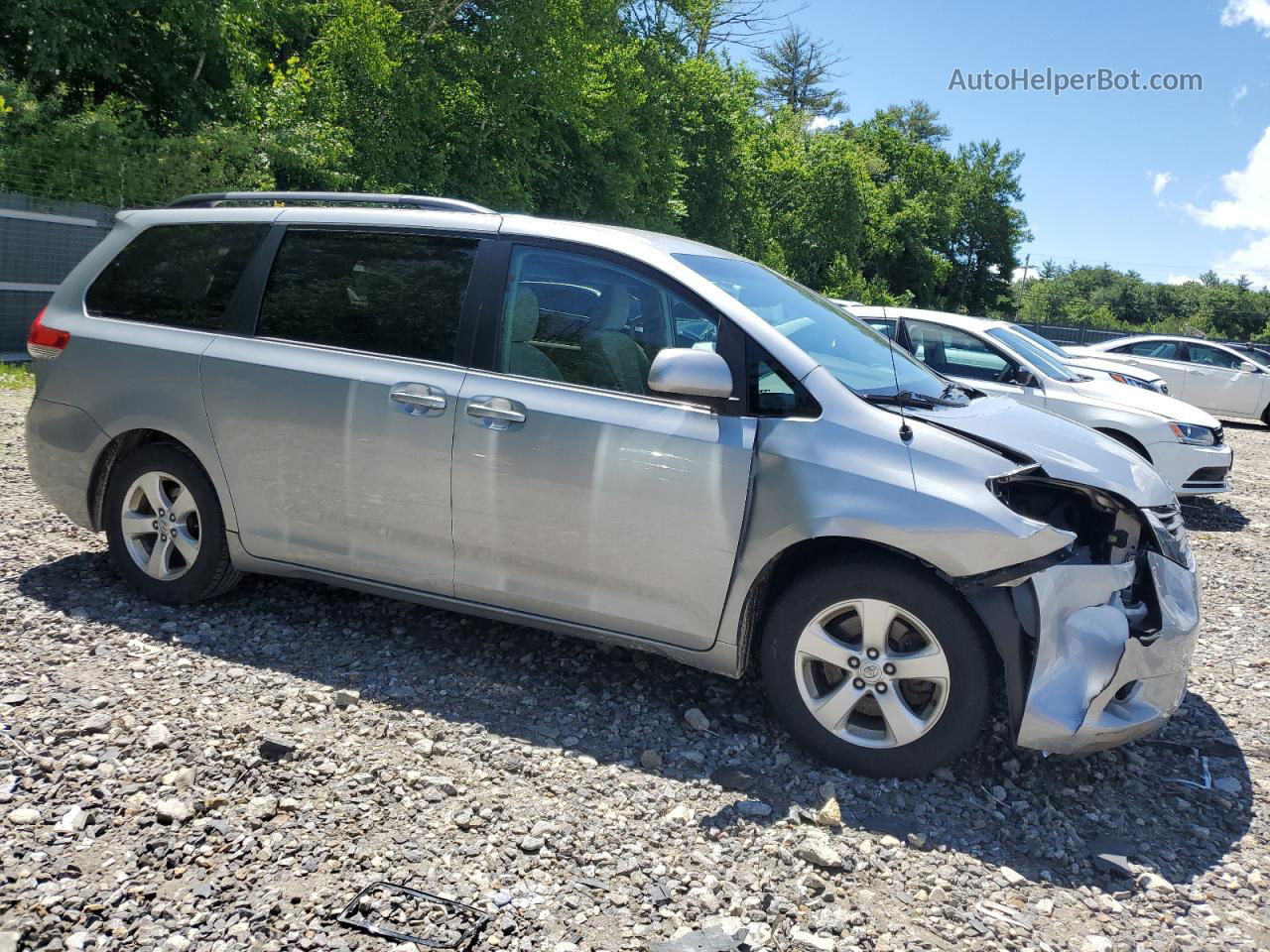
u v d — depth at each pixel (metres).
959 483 3.30
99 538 5.42
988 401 4.19
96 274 4.72
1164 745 3.98
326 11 18.92
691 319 3.71
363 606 4.71
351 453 4.04
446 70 20.78
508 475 3.78
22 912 2.44
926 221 65.12
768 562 3.48
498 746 3.49
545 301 3.90
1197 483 8.98
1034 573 3.23
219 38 16.34
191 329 4.42
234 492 4.29
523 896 2.66
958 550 3.21
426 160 20.36
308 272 4.30
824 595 3.46
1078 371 9.91
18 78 14.77
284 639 4.27
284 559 4.29
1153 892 2.94
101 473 4.65
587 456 3.66
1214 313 119.19
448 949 2.43
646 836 3.01
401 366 4.00
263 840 2.82
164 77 16.28
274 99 17.19
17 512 5.81
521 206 22.14
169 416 4.36
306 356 4.16
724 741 3.66
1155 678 3.42
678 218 32.69
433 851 2.84
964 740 3.33
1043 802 3.40
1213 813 3.46
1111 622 3.28
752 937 2.57
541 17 20.12
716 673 4.04
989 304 77.81
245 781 3.11
